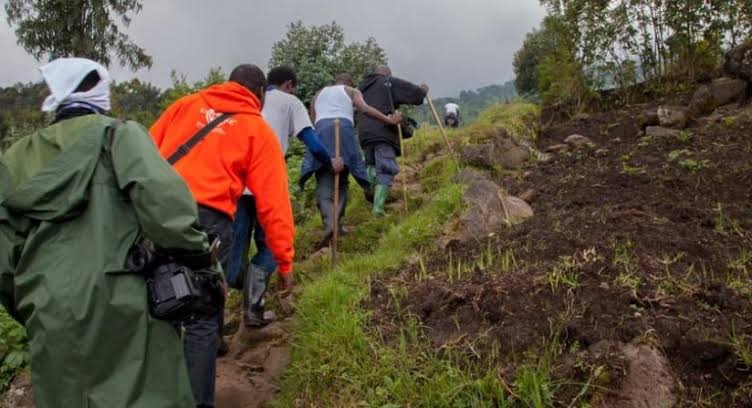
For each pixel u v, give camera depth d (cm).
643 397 318
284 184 409
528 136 888
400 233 580
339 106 674
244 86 417
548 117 1010
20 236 285
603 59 999
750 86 810
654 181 584
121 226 279
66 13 2761
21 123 1802
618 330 346
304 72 1634
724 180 559
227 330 541
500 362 353
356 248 646
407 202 727
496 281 411
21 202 276
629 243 434
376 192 695
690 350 331
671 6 951
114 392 264
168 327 281
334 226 606
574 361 338
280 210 404
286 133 546
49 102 305
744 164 578
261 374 452
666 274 395
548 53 1095
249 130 397
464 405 336
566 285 388
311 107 701
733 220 485
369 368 382
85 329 264
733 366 321
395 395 356
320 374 395
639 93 980
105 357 266
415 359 372
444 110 1717
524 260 445
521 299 387
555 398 327
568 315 364
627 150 705
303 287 543
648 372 323
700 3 936
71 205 273
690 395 319
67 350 263
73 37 2770
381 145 702
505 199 580
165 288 279
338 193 653
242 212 463
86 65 308
